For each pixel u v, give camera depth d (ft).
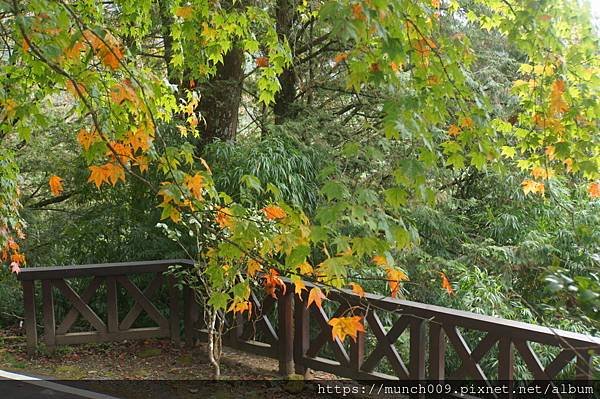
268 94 12.51
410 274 17.07
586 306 6.27
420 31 7.50
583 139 9.32
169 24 16.24
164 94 10.73
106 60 6.96
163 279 15.26
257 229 7.53
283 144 17.90
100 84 8.52
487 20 9.94
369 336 15.44
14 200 13.66
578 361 8.68
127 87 6.95
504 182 18.81
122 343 15.40
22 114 9.13
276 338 12.98
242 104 23.59
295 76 22.79
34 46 6.62
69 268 14.35
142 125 7.73
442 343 10.36
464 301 15.83
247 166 17.11
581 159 9.42
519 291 17.43
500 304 15.70
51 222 22.97
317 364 12.25
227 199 7.86
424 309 10.42
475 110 8.05
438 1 9.39
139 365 13.80
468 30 19.79
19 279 14.06
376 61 6.82
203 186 7.82
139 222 19.44
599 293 6.11
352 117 22.08
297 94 23.58
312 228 6.95
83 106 8.21
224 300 9.33
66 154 22.86
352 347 11.63
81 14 11.68
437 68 7.61
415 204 16.89
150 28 17.92
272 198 16.46
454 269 17.02
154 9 18.20
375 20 6.09
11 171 13.26
